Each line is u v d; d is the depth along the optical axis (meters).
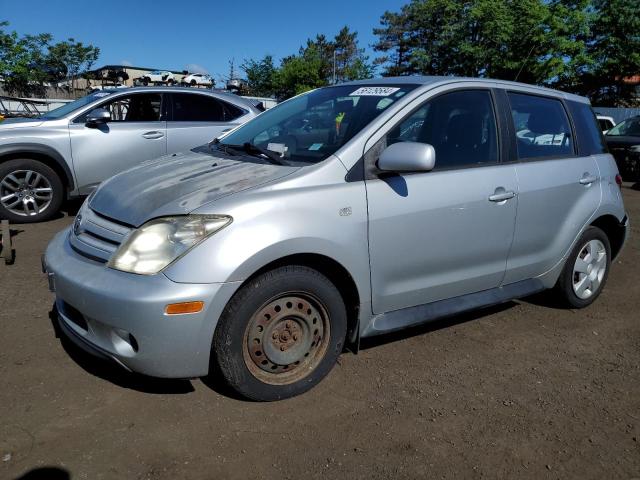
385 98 3.48
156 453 2.51
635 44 29.14
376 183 3.11
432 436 2.74
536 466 2.57
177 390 3.02
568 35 27.03
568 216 4.15
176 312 2.53
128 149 6.97
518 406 3.06
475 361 3.56
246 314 2.72
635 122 13.59
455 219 3.41
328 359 3.08
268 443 2.62
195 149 3.99
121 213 2.87
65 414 2.76
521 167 3.82
